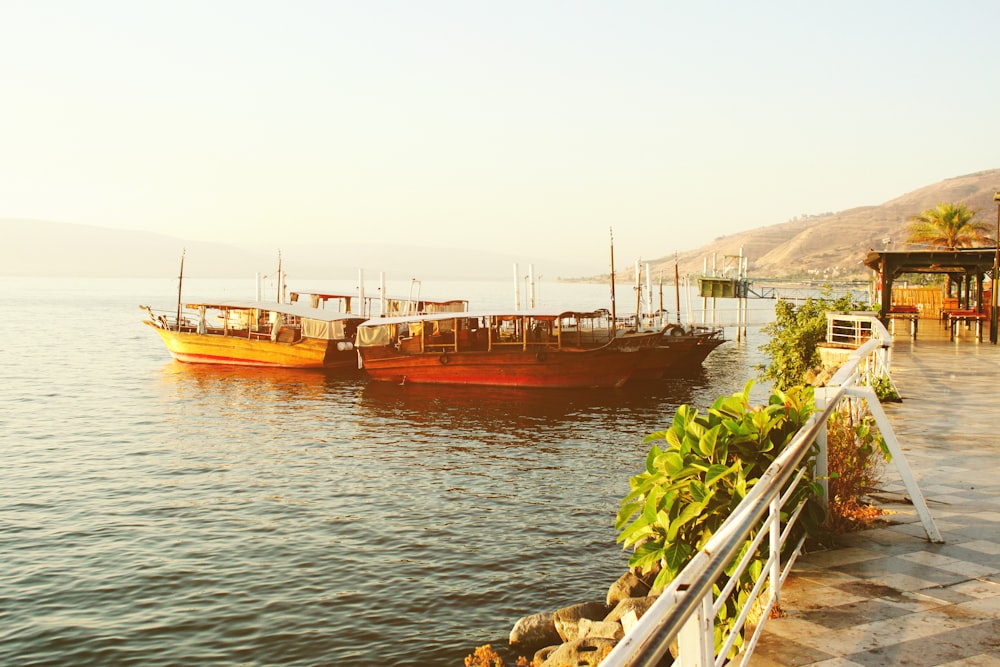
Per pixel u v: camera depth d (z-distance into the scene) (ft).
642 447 100.07
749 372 181.16
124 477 83.97
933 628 15.31
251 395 148.56
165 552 59.16
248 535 63.26
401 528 64.80
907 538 21.22
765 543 17.08
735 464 16.81
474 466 89.30
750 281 282.36
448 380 155.12
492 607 48.29
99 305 544.21
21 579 53.62
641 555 17.25
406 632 44.96
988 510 24.20
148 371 184.65
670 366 169.17
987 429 38.45
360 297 230.89
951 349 83.92
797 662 13.87
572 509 70.23
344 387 157.38
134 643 44.32
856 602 16.62
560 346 146.92
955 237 186.39
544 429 113.19
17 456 94.63
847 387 21.79
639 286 206.80
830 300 114.93
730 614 16.42
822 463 20.65
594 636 33.53
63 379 171.01
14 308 497.05
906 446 34.47
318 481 82.07
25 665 41.91
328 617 47.24
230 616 47.57
